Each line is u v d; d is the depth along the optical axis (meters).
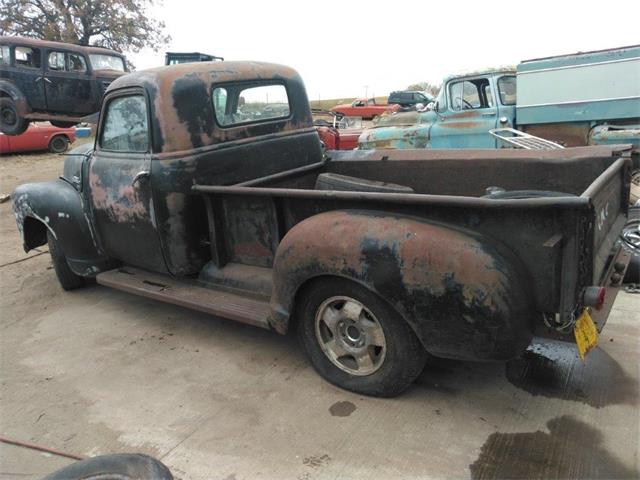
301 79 4.40
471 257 2.25
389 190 3.70
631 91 6.46
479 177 3.91
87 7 29.09
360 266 2.51
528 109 7.16
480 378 2.94
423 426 2.57
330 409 2.77
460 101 7.85
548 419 2.56
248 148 3.85
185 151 3.47
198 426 2.73
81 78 12.25
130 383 3.21
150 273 4.09
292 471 2.35
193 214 3.54
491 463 2.30
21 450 2.66
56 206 4.24
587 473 2.21
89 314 4.33
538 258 2.24
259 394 2.97
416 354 2.60
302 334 3.03
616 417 2.53
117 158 3.73
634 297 3.78
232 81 3.76
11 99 11.45
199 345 3.63
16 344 3.86
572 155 3.48
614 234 2.90
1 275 5.44
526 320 2.24
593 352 3.12
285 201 3.04
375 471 2.31
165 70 3.51
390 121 8.78
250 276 3.38
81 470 1.87
